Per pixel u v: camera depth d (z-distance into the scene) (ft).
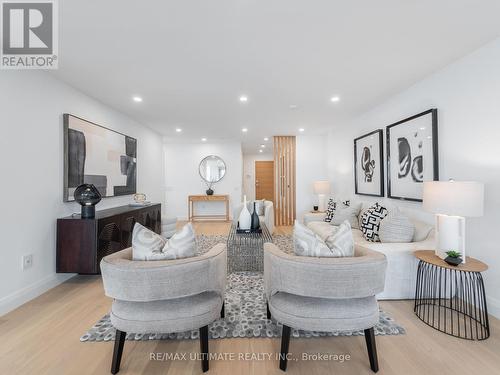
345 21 5.88
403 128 10.28
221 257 5.63
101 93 10.42
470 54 7.36
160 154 19.20
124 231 10.62
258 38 6.56
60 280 8.93
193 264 4.67
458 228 6.23
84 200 8.70
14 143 7.28
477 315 6.63
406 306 7.16
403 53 7.36
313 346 5.50
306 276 4.51
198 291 4.77
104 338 5.75
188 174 23.24
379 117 12.17
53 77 8.73
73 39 6.53
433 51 7.25
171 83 9.43
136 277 4.38
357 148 14.26
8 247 7.06
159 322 4.55
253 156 32.65
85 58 7.51
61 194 9.04
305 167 20.04
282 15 5.65
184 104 11.93
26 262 7.61
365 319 4.57
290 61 7.80
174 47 6.95
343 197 16.34
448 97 8.13
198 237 16.08
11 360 5.04
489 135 6.85
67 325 6.30
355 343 5.60
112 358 5.03
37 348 5.41
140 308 4.63
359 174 14.08
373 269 4.50
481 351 5.27
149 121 15.24
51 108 8.64
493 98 6.73
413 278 7.52
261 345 5.54
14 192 7.27
